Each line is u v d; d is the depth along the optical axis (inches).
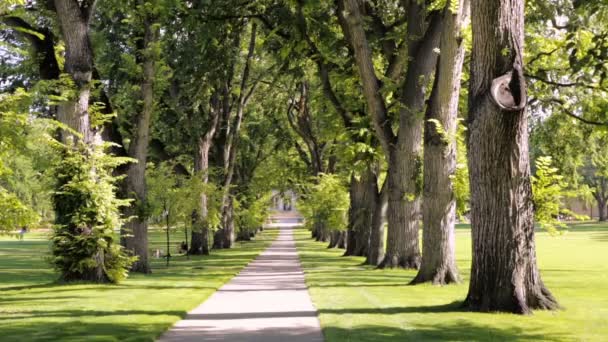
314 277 948.6
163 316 537.0
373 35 1092.5
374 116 970.1
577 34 741.9
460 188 918.4
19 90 580.1
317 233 2773.1
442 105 804.6
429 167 816.9
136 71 1059.3
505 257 539.2
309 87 2046.0
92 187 838.5
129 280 916.0
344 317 524.7
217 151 1904.5
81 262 839.1
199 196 1529.3
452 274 816.9
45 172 854.5
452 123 810.8
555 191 803.4
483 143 541.6
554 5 863.1
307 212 2541.8
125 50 1171.3
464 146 1006.4
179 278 960.9
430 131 811.4
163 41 1101.7
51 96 743.7
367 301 636.7
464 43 794.2
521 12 540.7
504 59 536.4
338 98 1270.9
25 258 1560.0
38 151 823.7
